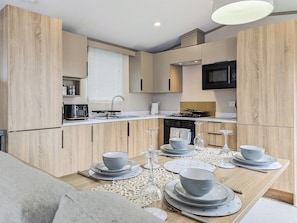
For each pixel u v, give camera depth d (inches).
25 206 19.5
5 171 25.7
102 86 160.7
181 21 145.7
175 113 181.5
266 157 56.7
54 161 104.7
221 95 158.7
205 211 30.5
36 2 105.0
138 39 165.3
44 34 99.7
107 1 114.5
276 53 108.2
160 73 177.5
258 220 89.0
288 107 105.1
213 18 65.8
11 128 90.3
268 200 108.0
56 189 22.2
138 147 150.7
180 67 180.4
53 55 103.3
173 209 31.3
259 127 113.7
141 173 46.1
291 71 104.2
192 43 160.4
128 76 179.8
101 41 159.5
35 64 97.0
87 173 45.9
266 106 111.4
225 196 32.8
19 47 91.8
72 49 127.6
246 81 117.7
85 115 133.2
